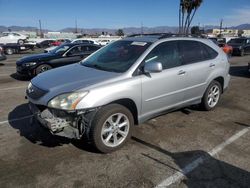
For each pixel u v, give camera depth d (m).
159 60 4.83
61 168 3.74
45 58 10.64
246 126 5.39
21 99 7.27
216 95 6.34
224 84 6.44
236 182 3.48
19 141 4.55
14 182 3.42
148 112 4.73
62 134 3.89
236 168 3.80
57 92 3.88
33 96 4.15
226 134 4.97
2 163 3.85
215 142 4.62
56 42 40.12
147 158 4.04
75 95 3.79
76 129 3.90
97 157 4.05
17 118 5.68
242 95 8.02
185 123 5.47
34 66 10.41
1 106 6.56
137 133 4.92
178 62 5.20
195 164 3.89
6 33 37.66
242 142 4.64
